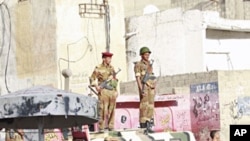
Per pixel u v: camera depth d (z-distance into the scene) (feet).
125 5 110.42
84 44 90.43
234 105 74.02
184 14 90.63
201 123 73.61
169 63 91.97
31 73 91.81
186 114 72.33
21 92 34.88
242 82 74.54
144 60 54.70
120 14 93.76
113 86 53.16
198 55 89.10
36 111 33.83
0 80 95.45
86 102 35.45
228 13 100.99
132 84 84.43
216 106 73.46
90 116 35.78
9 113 34.04
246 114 74.69
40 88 35.40
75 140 43.39
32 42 91.71
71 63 89.35
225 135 73.36
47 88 35.58
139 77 54.19
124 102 64.34
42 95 33.96
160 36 92.68
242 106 74.43
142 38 94.22
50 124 39.93
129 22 95.50
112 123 52.85
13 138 59.47
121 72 92.84
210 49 90.43
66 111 34.40
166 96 70.79
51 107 33.96
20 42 93.20
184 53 90.43
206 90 74.59
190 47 89.92
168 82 79.51
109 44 92.17
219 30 91.61
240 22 91.76
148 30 93.91
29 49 92.07
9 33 94.58
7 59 94.73
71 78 88.58
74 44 89.81
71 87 88.53
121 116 63.98
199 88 74.95
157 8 104.94
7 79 94.84
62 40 89.04
